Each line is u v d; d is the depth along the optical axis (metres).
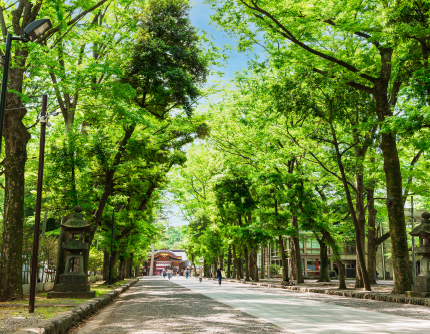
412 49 17.08
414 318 10.76
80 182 18.89
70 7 15.87
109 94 16.20
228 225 43.72
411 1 14.11
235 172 38.44
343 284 23.56
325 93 21.89
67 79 15.46
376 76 20.19
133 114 16.98
